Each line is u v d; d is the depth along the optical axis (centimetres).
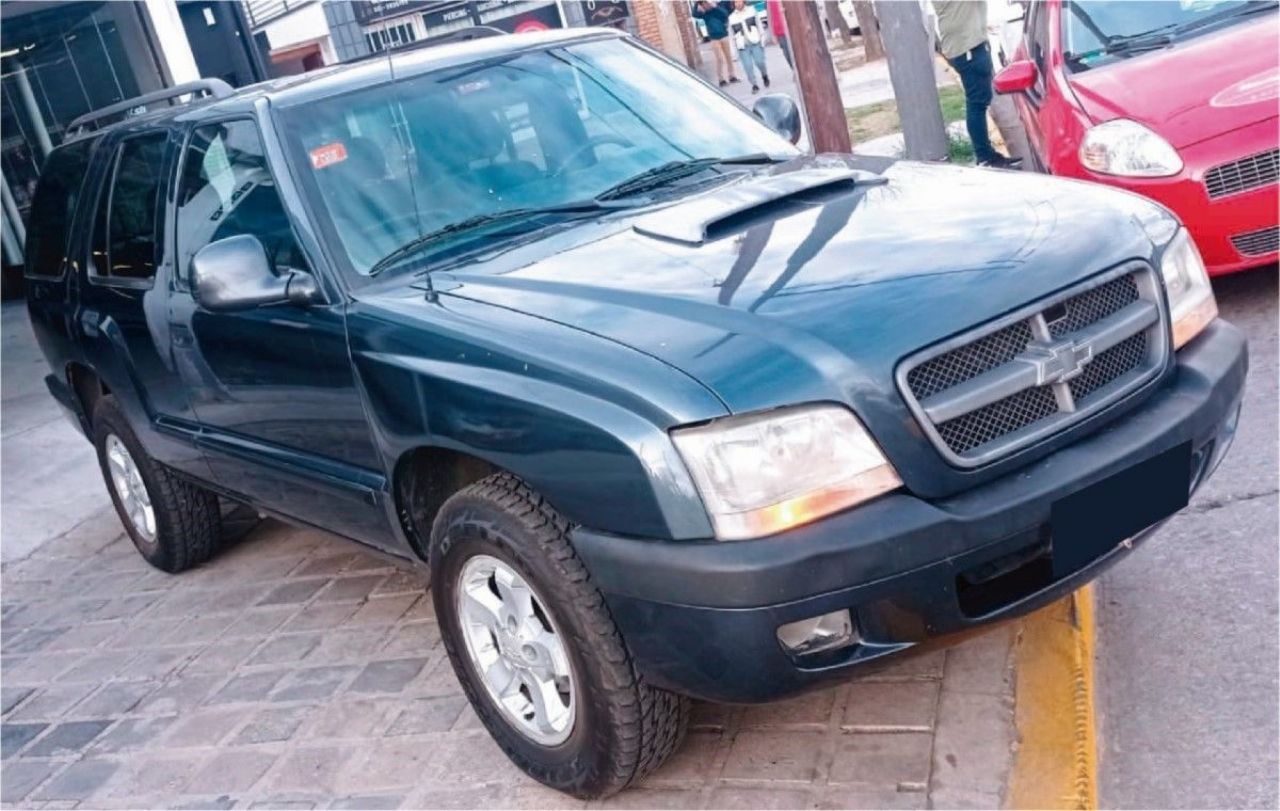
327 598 508
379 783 366
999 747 313
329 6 1585
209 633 504
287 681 444
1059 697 327
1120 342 312
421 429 332
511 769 357
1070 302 304
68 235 550
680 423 271
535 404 294
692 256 328
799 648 281
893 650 277
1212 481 433
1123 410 307
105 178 522
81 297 533
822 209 349
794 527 270
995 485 285
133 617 542
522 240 369
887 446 276
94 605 570
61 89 1317
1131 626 365
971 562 276
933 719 329
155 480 545
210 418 461
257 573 553
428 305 342
